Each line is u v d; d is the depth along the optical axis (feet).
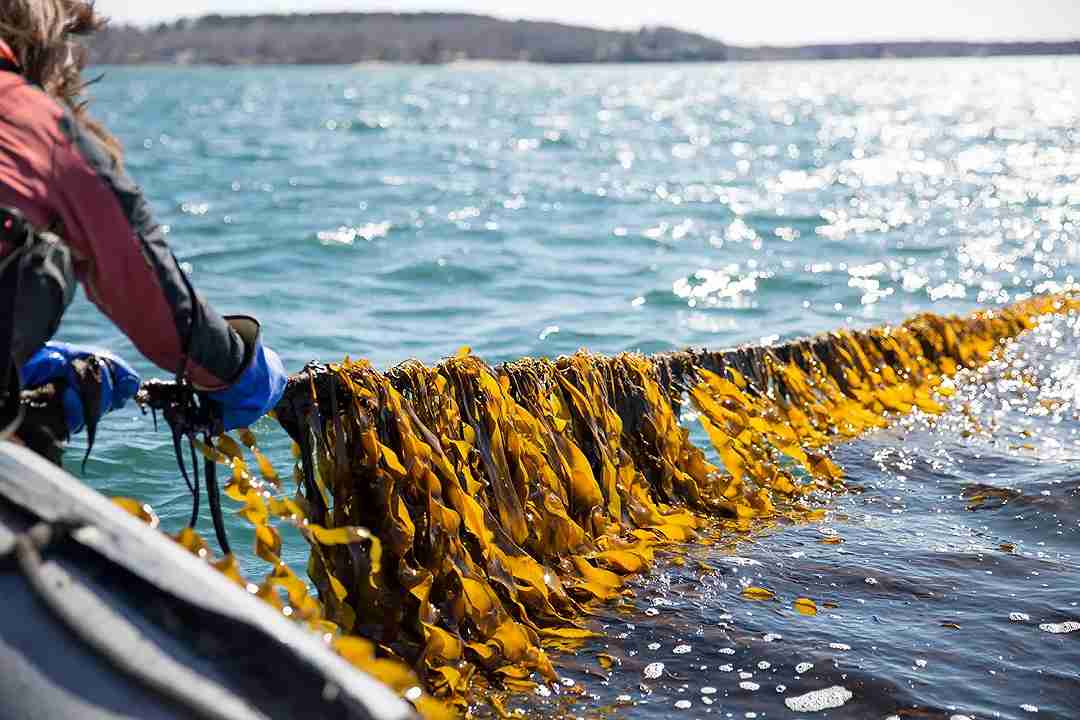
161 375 25.44
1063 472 17.94
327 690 5.00
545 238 51.29
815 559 14.55
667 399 16.76
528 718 10.69
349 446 11.94
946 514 16.48
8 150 6.04
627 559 13.91
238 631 5.18
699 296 37.11
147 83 520.42
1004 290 38.37
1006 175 81.97
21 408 6.47
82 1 6.75
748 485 16.66
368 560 11.49
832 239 50.90
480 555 12.53
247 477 9.80
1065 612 13.01
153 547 5.59
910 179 80.84
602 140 133.08
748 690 11.25
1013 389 22.71
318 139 136.98
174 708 4.90
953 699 11.05
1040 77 442.91
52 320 6.21
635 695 11.16
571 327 32.27
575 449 14.44
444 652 11.19
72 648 5.11
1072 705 11.00
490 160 103.24
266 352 7.98
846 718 10.75
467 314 33.96
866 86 395.75
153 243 6.47
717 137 136.98
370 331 31.45
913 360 22.95
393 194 72.33
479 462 13.30
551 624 12.52
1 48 6.37
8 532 5.56
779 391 19.58
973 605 13.21
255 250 46.11
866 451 19.11
